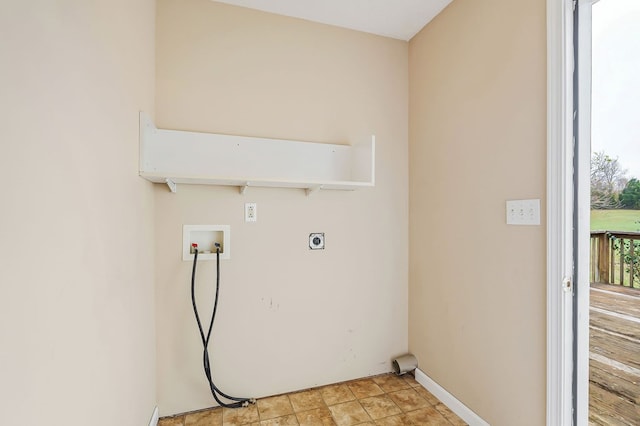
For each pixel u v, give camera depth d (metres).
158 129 1.65
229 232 1.79
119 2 1.10
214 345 1.78
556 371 1.22
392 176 2.16
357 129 2.06
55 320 0.69
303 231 1.94
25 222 0.59
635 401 1.77
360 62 2.08
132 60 1.26
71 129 0.76
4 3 0.53
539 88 1.30
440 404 1.82
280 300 1.90
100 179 0.94
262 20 1.86
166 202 1.70
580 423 1.23
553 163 1.24
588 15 1.22
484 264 1.58
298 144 1.90
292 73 1.92
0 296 0.52
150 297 1.58
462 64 1.72
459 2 1.74
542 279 1.29
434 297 1.94
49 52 0.67
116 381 1.08
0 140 0.52
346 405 1.80
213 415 1.70
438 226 1.91
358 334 2.08
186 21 1.73
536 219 1.31
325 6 1.83
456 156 1.77
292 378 1.93
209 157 1.72
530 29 1.34
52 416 0.68
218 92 1.77
